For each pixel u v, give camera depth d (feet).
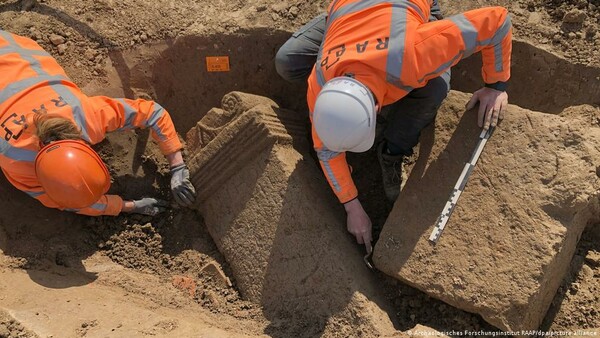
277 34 10.80
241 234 10.00
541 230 8.00
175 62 11.18
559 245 7.91
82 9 11.20
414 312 8.99
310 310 9.03
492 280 8.09
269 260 9.59
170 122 10.18
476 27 7.50
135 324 8.36
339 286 8.86
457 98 9.16
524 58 10.07
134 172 11.05
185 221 11.07
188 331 8.32
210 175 10.32
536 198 8.13
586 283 8.91
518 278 7.94
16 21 11.00
